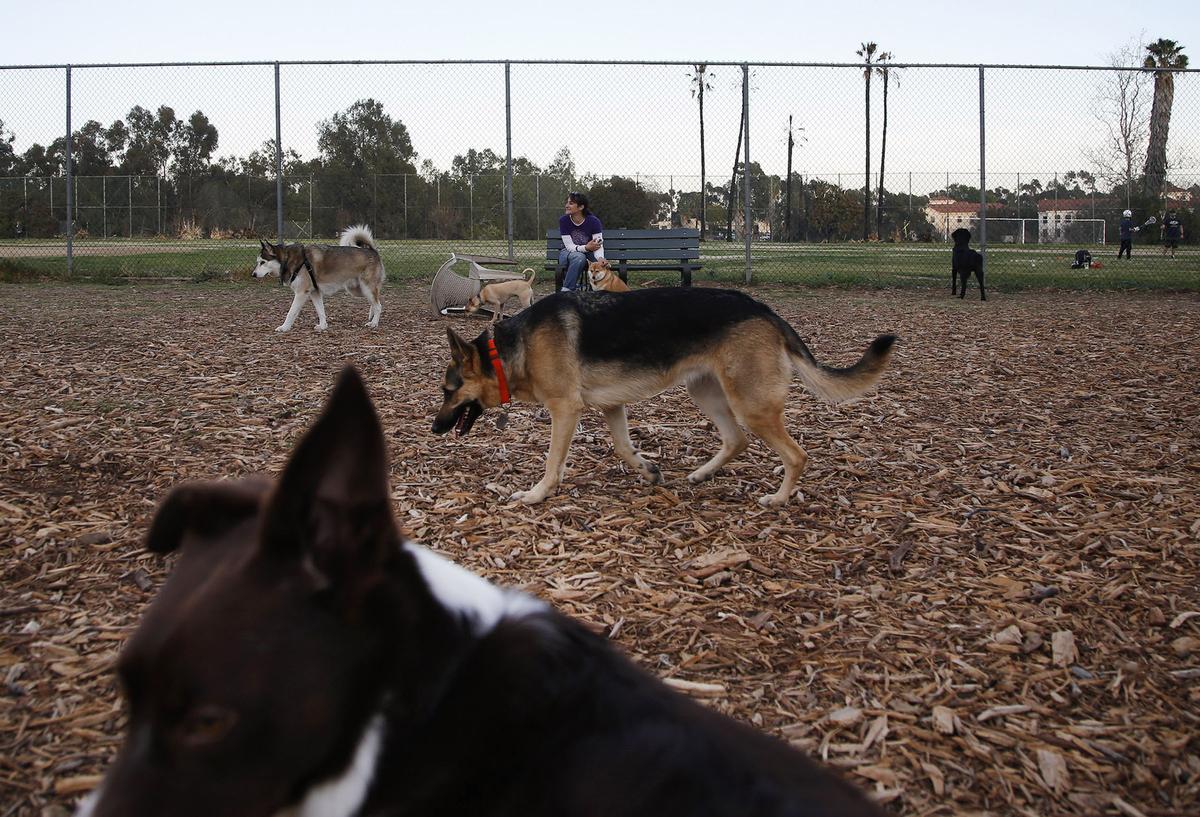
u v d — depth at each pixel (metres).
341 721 1.14
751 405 5.09
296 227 20.34
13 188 22.80
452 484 5.24
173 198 23.80
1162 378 7.81
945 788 2.65
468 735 1.20
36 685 3.06
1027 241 27.86
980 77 15.89
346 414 1.14
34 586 3.81
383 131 20.61
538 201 20.25
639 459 5.43
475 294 12.41
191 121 24.45
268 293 14.66
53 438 5.73
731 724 1.25
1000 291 15.56
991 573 4.09
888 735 2.91
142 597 3.73
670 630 3.59
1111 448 5.84
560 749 1.19
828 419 6.69
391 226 21.08
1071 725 2.96
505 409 6.98
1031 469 5.45
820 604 3.83
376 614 1.16
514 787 1.19
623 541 4.48
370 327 11.15
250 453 5.61
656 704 1.23
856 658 3.38
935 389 7.55
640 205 20.83
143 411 6.47
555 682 1.23
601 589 3.92
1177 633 3.53
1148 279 16.45
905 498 5.03
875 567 4.18
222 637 1.10
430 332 10.77
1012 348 9.34
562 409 5.16
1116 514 4.70
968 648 3.45
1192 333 10.16
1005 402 7.09
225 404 6.74
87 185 23.14
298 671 1.11
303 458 1.13
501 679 1.22
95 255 19.77
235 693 1.08
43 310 11.90
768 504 5.02
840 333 10.45
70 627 3.47
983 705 3.07
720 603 3.82
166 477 5.13
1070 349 9.23
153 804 1.08
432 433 6.01
